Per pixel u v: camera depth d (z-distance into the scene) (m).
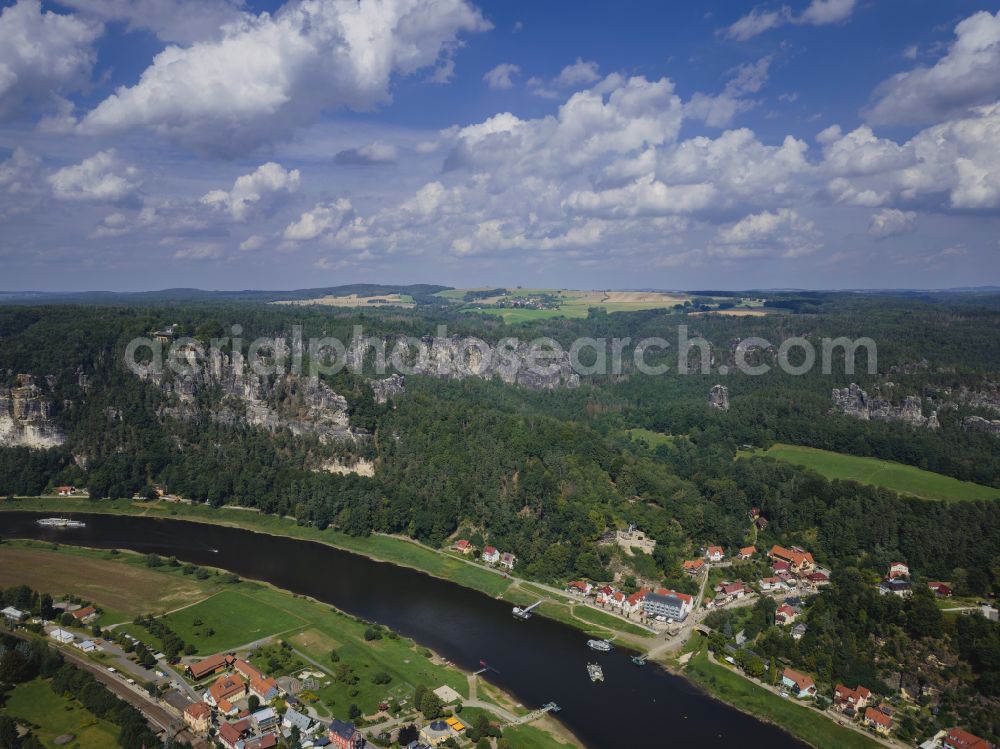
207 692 191.50
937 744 186.25
